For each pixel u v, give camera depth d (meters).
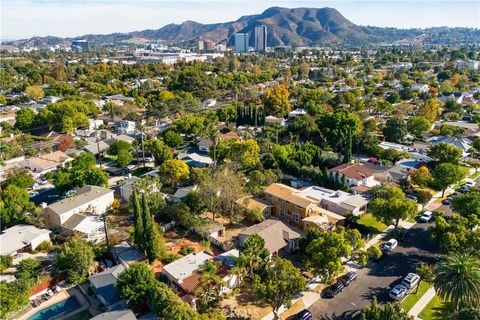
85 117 131.38
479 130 122.12
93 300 48.91
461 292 41.44
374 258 57.47
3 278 52.44
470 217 59.16
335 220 65.19
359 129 108.56
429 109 133.75
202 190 69.50
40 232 62.03
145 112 158.75
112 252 58.34
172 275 50.59
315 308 47.09
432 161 91.44
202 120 126.88
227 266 52.31
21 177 81.31
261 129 124.75
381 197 71.12
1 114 150.12
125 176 91.50
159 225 65.94
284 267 45.66
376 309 38.28
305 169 86.56
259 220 68.56
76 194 73.94
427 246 60.75
